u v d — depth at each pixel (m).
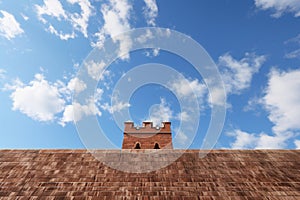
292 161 8.36
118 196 6.27
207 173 7.49
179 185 6.80
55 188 6.62
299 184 6.88
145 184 6.85
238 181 7.04
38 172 7.48
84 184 6.84
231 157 8.62
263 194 6.40
